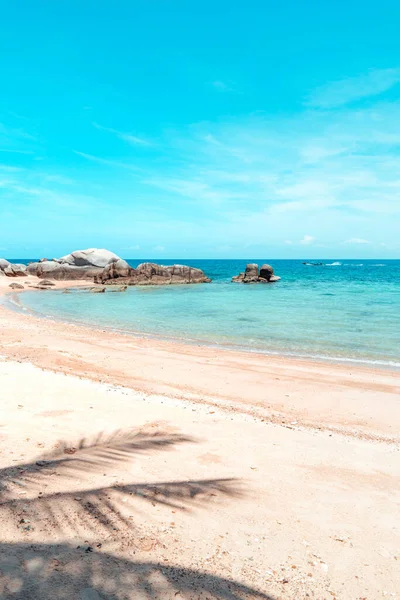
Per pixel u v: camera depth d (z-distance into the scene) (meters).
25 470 4.13
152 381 10.23
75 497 3.62
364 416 8.13
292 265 177.38
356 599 2.63
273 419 7.68
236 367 12.14
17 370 9.41
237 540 3.20
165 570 2.70
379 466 5.23
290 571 2.86
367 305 30.00
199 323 21.80
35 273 61.72
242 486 4.23
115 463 4.55
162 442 5.41
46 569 2.56
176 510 3.58
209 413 7.46
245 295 39.03
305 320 22.58
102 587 2.45
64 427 5.68
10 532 2.96
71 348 14.12
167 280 55.84
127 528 3.19
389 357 13.96
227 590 2.57
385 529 3.61
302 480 4.56
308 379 10.94
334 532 3.48
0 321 20.97
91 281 58.47
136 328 20.28
